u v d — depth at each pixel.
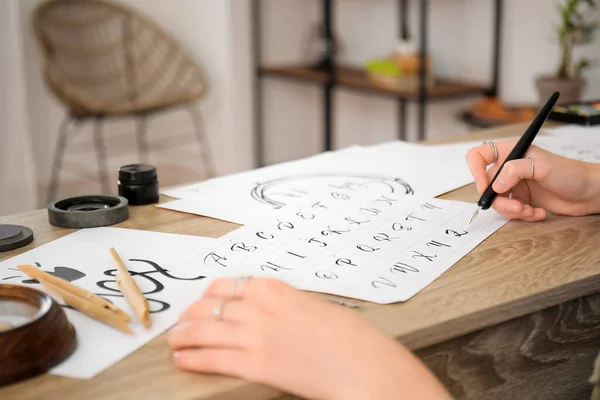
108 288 0.70
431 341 0.63
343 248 0.80
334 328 0.56
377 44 3.57
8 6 3.00
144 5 3.78
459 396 0.68
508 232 0.86
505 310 0.67
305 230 0.85
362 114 3.74
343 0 3.77
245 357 0.55
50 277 0.68
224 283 0.62
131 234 0.85
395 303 0.67
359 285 0.70
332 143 3.99
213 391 0.53
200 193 1.01
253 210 0.93
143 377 0.55
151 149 4.04
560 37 2.31
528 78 2.79
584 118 1.41
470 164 0.93
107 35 3.67
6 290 0.61
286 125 3.99
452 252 0.79
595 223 0.89
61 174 3.81
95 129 3.86
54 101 3.71
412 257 0.77
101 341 0.60
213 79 3.78
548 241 0.83
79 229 0.87
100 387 0.54
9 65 3.04
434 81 3.12
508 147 0.95
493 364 0.69
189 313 0.61
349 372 0.53
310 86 4.00
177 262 0.76
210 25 3.71
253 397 0.55
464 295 0.69
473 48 3.02
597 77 2.43
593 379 0.66
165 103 3.32
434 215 0.91
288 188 1.03
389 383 0.52
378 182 1.06
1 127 3.07
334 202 0.96
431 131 3.29
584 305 0.75
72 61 3.61
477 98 3.02
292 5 3.87
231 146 3.77
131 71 3.71
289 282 0.71
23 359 0.54
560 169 0.90
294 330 0.56
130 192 0.96
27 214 0.94
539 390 0.74
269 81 3.86
